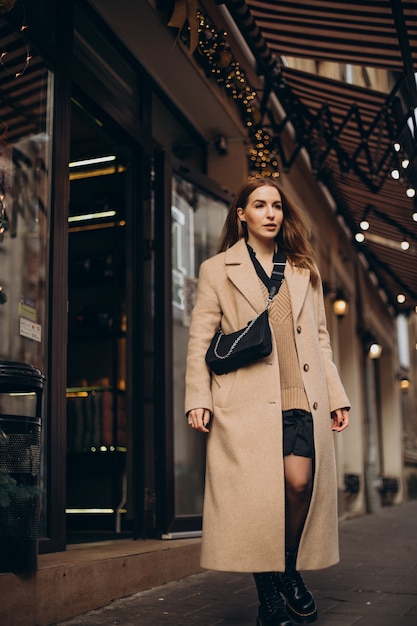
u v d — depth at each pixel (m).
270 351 3.04
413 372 24.83
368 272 16.64
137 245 5.83
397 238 11.32
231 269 3.25
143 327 5.69
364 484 13.63
